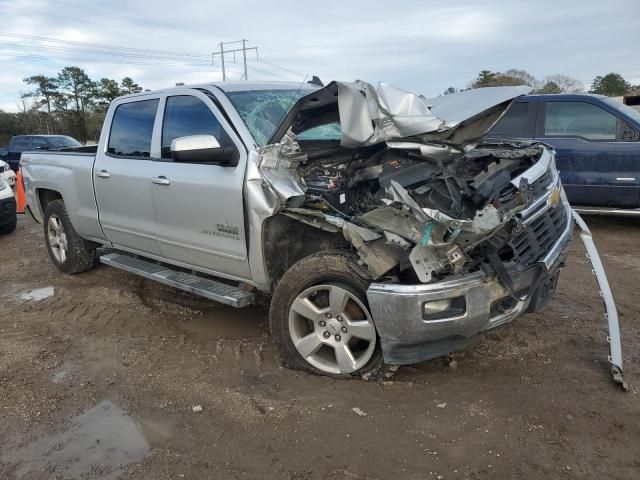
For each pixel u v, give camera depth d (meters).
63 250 6.23
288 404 3.35
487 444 2.91
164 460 2.89
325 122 3.88
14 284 6.04
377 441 2.97
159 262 5.13
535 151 4.27
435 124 3.45
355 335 3.45
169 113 4.61
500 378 3.58
